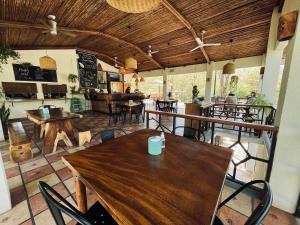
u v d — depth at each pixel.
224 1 3.94
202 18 4.69
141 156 1.17
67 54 7.83
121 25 5.48
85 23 5.14
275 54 3.96
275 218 1.47
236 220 1.42
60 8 3.95
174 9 4.20
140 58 9.24
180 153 1.23
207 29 5.23
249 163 4.76
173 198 0.73
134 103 5.86
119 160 1.10
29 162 2.57
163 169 0.98
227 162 1.09
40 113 3.38
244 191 1.75
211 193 0.77
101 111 7.93
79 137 3.31
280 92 1.76
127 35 6.30
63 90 7.67
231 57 7.18
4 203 1.51
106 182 0.84
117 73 11.18
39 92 6.95
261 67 6.17
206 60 7.89
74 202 1.67
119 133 4.32
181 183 0.84
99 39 7.10
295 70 1.37
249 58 6.79
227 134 4.14
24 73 6.48
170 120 6.50
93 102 8.38
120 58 9.64
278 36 1.68
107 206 0.68
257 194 1.68
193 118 2.07
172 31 5.83
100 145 1.39
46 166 2.44
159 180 0.87
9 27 4.20
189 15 4.60
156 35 6.23
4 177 1.50
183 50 7.38
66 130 3.21
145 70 11.21
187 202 0.70
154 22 5.24
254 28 4.96
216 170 0.99
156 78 12.87
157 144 1.19
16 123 3.72
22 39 5.50
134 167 1.00
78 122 5.68
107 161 1.08
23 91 6.44
